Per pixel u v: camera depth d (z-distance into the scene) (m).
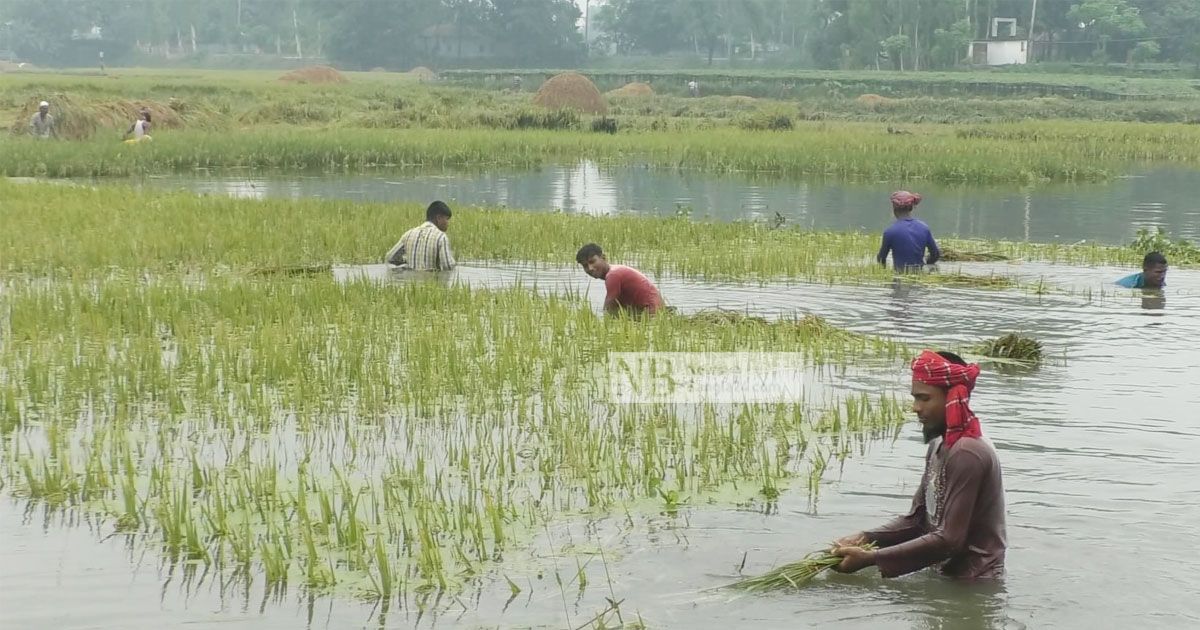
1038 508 6.99
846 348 10.99
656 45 145.38
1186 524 6.75
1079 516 6.86
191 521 6.37
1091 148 41.97
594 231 18.58
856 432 8.48
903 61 110.94
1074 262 17.14
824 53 120.69
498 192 28.77
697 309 13.00
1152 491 7.29
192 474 7.50
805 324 11.51
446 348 10.45
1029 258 17.53
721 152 37.12
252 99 62.03
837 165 35.16
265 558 6.02
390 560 6.25
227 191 27.58
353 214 19.62
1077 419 8.84
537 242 17.36
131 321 11.32
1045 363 10.65
